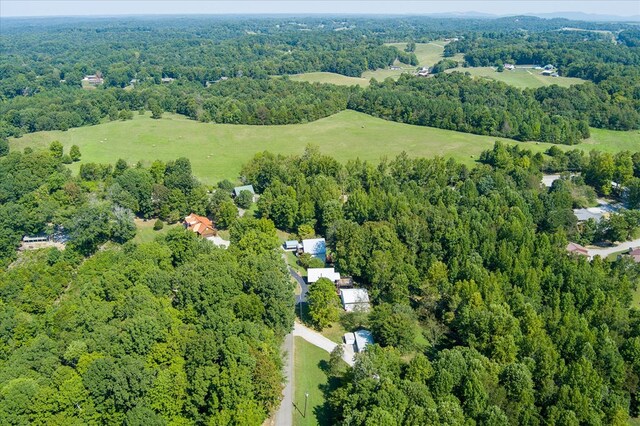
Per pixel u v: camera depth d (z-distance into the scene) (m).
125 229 153.62
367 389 83.81
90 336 89.06
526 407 83.19
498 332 96.69
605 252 148.25
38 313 115.94
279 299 107.19
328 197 162.25
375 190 164.00
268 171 189.75
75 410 77.69
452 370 86.12
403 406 80.19
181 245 126.88
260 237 130.12
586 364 87.31
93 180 188.12
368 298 121.50
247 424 80.44
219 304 101.12
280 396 90.25
